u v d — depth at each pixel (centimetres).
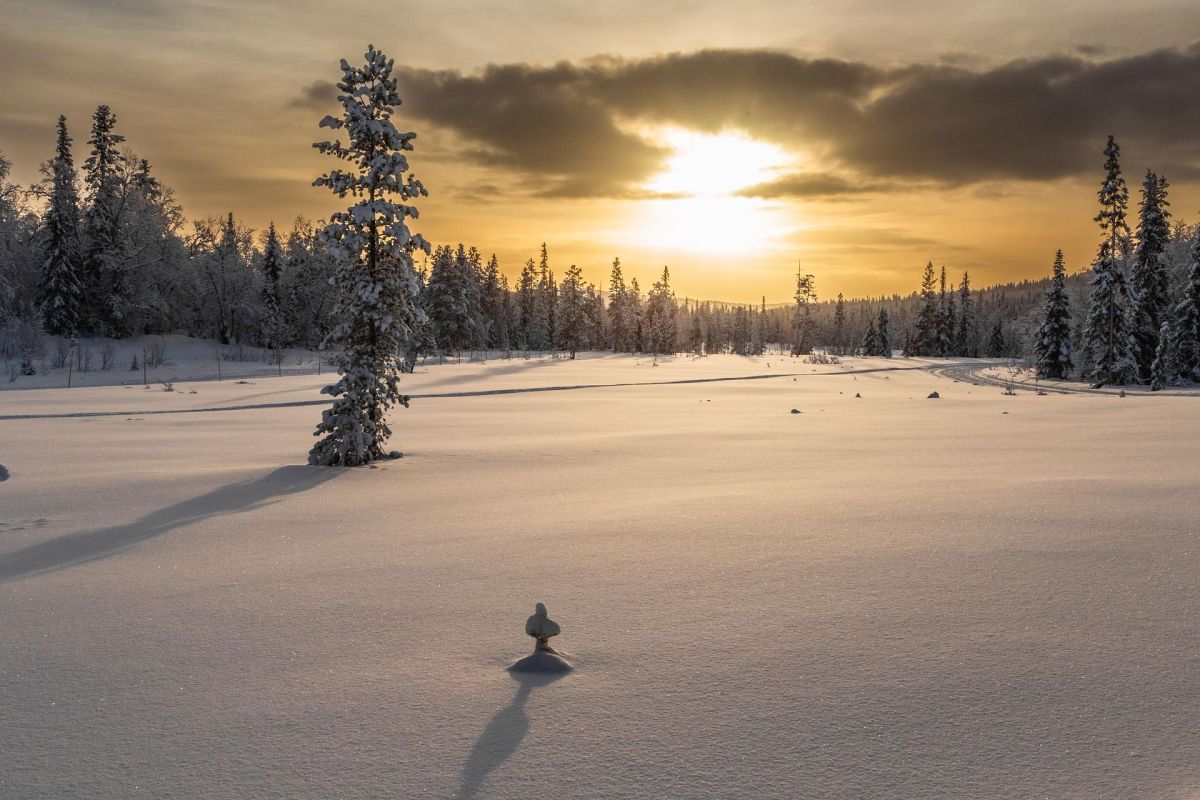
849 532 812
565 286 13888
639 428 2256
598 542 787
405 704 401
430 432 2181
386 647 490
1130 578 621
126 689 429
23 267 8038
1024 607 550
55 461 1585
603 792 311
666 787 314
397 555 750
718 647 480
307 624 539
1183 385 5869
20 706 408
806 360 10838
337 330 1611
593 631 514
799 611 550
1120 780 316
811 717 379
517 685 425
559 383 5297
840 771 325
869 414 2764
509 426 2369
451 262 10056
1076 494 1020
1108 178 5834
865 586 611
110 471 1428
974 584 611
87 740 367
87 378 6169
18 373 6344
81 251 7950
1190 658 449
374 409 1614
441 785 318
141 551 789
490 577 659
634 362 9381
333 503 1071
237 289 9356
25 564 745
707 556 720
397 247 1678
